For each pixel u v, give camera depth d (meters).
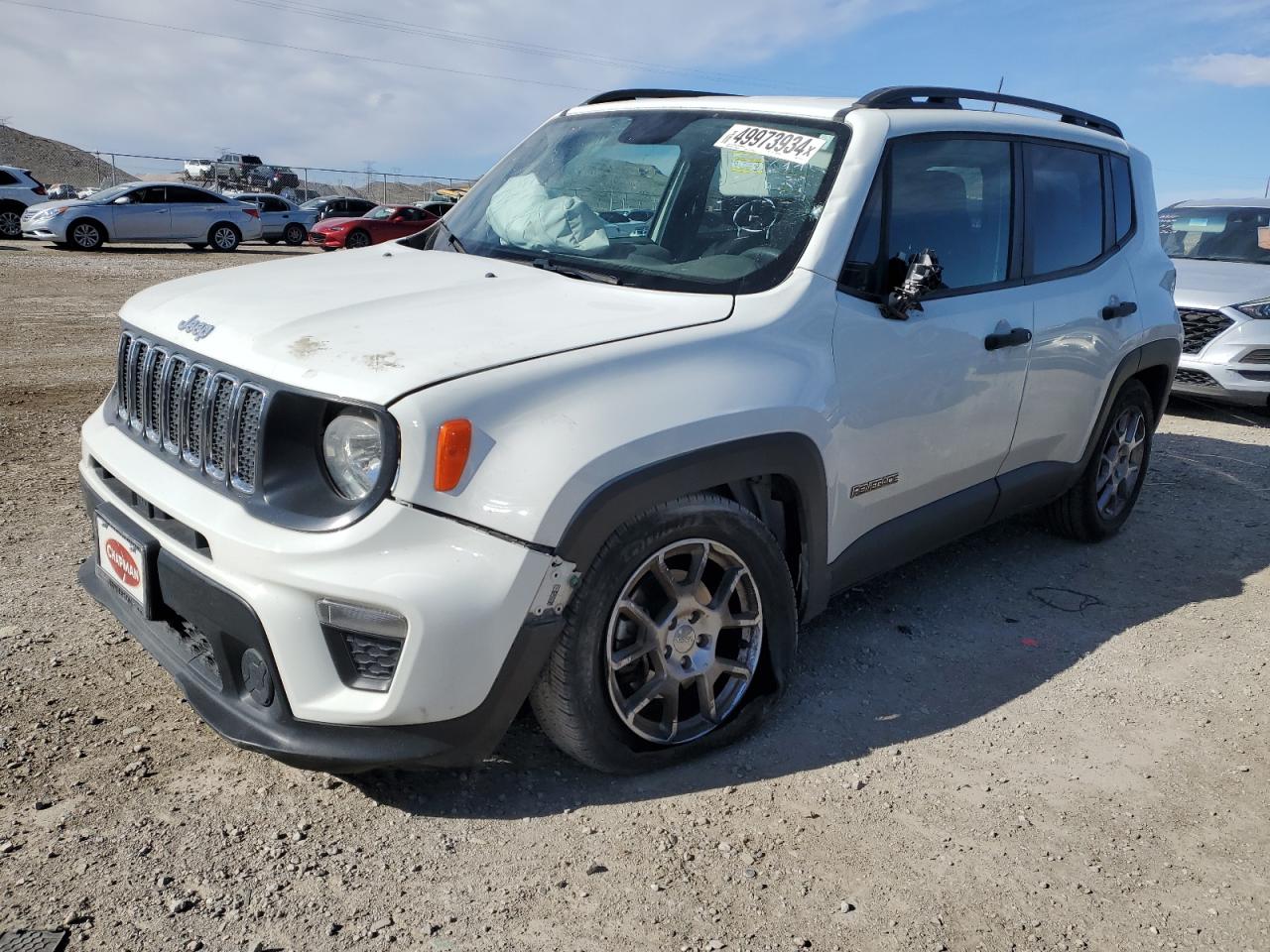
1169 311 5.12
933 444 3.70
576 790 2.87
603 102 4.33
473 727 2.53
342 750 2.47
